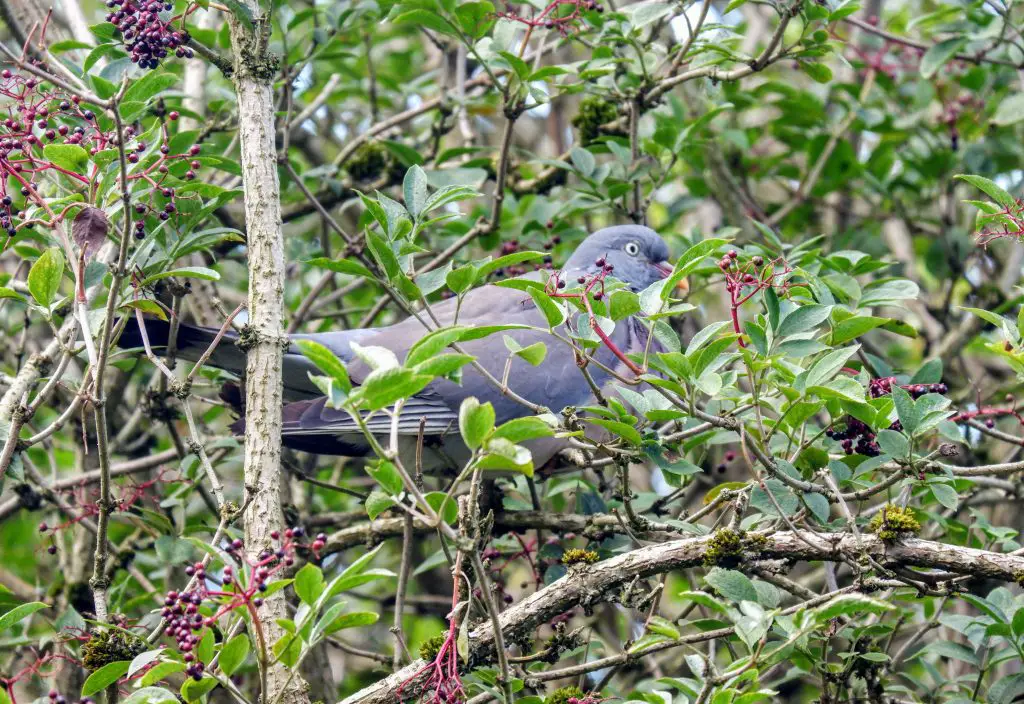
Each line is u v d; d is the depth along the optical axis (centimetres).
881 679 859
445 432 990
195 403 1290
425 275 806
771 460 743
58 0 1235
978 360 1472
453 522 654
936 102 1535
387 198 789
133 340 952
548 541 942
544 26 975
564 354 1057
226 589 581
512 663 766
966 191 1430
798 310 712
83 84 845
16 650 1038
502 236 1212
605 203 1108
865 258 947
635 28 986
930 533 1039
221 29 1120
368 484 1278
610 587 753
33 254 1005
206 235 827
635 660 721
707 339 707
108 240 939
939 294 1457
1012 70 1344
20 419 749
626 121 1222
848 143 1344
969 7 1125
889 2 1605
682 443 875
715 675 609
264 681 582
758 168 1452
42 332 1306
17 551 1453
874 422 744
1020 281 1327
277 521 726
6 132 749
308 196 1054
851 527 725
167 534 953
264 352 753
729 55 997
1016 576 694
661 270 1184
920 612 1120
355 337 1047
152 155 768
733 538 739
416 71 1666
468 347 1050
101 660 748
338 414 927
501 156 1041
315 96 1435
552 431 559
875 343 1341
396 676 717
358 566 572
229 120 1176
